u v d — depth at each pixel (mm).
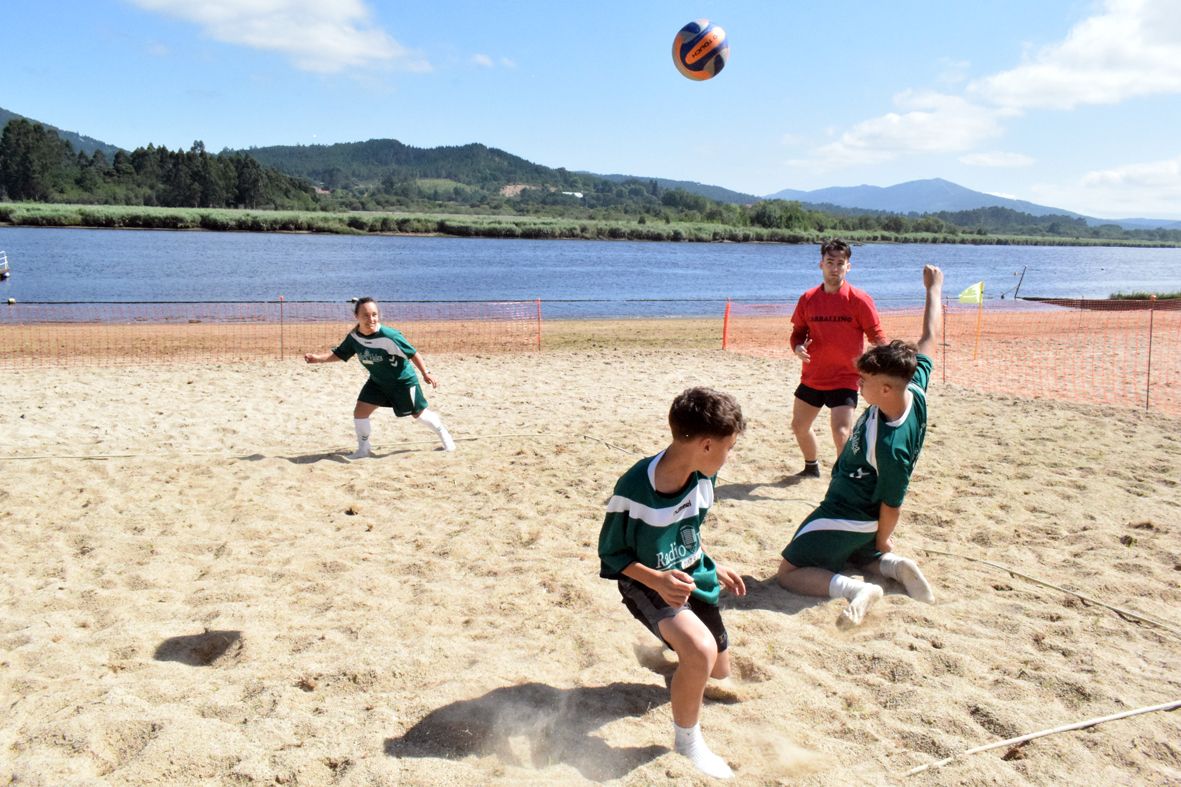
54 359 12258
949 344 15766
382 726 2869
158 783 2525
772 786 2627
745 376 11516
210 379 10359
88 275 30078
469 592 4164
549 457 6812
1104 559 4684
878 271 51906
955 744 2869
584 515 5375
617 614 3879
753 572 4512
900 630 3768
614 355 13516
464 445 7219
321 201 167375
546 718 2988
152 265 35312
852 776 2697
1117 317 21547
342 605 4008
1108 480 6156
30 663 3389
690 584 2705
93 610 3957
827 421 8391
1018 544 4949
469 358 12906
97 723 2799
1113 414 8609
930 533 5125
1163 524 5227
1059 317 21531
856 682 3334
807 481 6301
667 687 3266
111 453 6742
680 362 12789
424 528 5164
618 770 2713
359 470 6402
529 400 9516
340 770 2635
